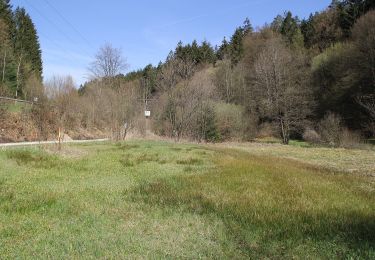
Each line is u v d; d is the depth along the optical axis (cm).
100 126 5338
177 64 5884
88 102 5428
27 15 8156
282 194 1080
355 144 4297
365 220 796
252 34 10538
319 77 6341
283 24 9800
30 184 1146
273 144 5069
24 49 7831
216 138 5356
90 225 734
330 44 7438
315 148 4153
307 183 1307
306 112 5753
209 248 615
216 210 858
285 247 627
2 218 757
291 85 6159
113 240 641
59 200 937
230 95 7481
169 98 5272
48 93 5197
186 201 964
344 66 5675
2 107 3531
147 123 5362
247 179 1341
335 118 5059
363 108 5247
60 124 4147
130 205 916
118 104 4609
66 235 665
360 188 1317
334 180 1475
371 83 5231
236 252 602
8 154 1798
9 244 611
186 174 1488
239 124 5756
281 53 6350
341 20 7525
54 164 1638
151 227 731
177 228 727
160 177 1399
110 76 6006
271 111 5941
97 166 1666
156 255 574
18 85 6328
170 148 2964
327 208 905
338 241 659
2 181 1159
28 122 3756
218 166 1789
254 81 6800
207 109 5306
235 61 9481
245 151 3322
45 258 551
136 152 2464
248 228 725
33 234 667
